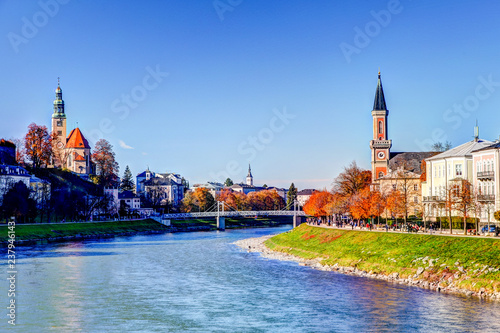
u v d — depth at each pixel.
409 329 64.25
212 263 120.94
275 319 69.81
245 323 68.31
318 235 144.38
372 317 69.56
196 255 138.62
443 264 90.50
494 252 86.44
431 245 99.38
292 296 82.38
